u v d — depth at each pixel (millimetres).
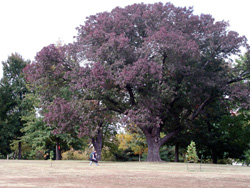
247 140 40844
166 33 28500
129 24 31750
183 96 33125
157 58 31078
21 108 51750
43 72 32469
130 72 26672
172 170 20500
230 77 34625
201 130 42156
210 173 18500
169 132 37406
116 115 39875
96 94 30828
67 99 40031
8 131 50250
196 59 30812
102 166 24531
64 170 19109
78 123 31672
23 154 61656
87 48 32438
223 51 32969
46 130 42938
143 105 29281
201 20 33906
